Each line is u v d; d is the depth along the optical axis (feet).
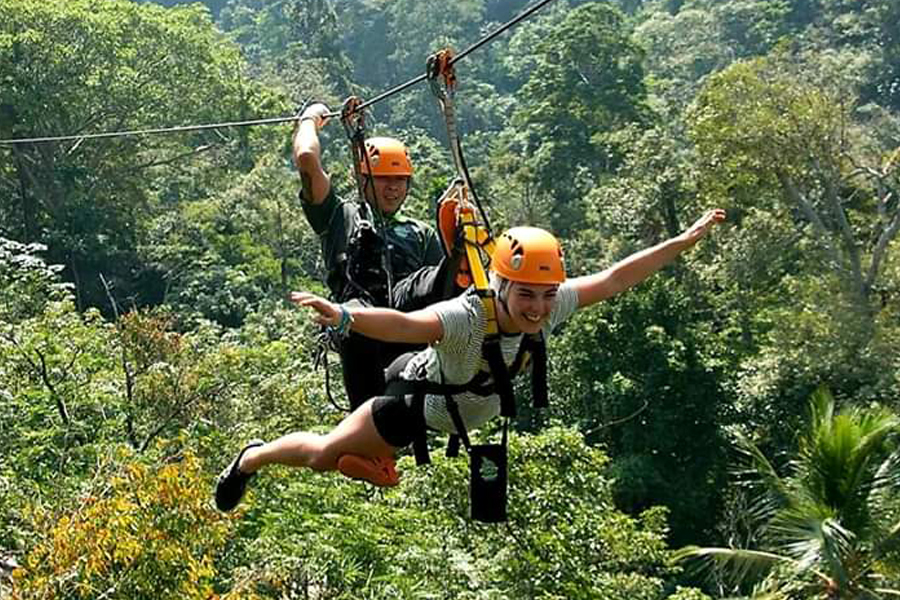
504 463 19.77
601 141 191.72
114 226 173.99
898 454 74.38
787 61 136.98
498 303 18.29
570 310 19.53
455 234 20.01
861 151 135.85
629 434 110.93
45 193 168.25
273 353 86.07
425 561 58.49
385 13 367.66
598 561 65.67
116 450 61.00
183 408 76.74
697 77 289.12
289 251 189.67
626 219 148.25
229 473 22.59
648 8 358.43
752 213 136.05
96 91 167.84
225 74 189.88
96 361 78.38
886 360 116.06
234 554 56.59
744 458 111.04
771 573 74.33
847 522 73.26
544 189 196.13
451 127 20.98
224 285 167.94
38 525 49.88
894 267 122.83
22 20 162.09
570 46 208.64
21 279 94.43
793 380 116.98
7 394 69.92
